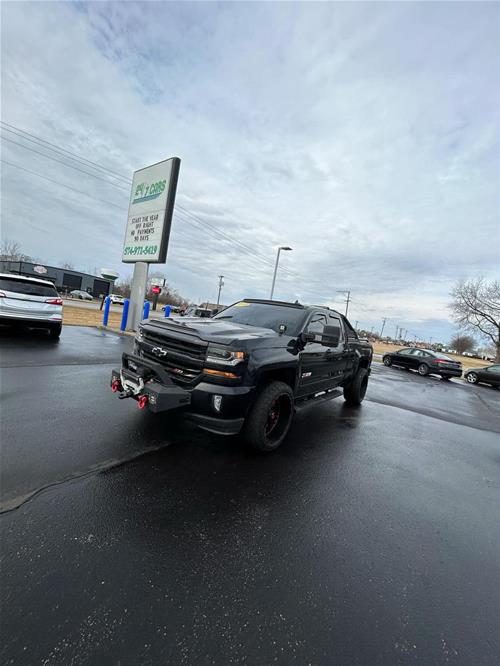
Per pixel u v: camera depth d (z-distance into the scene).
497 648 1.76
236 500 2.84
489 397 12.46
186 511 2.60
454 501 3.36
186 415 3.38
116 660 1.46
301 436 4.68
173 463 3.33
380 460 4.16
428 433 5.71
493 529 2.93
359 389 6.92
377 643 1.70
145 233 12.93
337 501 3.06
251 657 1.55
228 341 3.37
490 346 44.81
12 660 1.41
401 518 2.92
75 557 2.00
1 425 3.67
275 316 4.89
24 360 6.75
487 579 2.29
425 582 2.19
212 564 2.10
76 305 29.58
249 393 3.41
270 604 1.85
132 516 2.45
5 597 1.68
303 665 1.54
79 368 6.64
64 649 1.48
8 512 2.33
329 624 1.78
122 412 4.48
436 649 1.71
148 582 1.89
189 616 1.71
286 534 2.49
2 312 8.53
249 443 3.69
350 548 2.44
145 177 13.05
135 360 3.63
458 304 43.91
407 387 11.91
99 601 1.73
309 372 4.65
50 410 4.27
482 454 4.95
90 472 2.97
